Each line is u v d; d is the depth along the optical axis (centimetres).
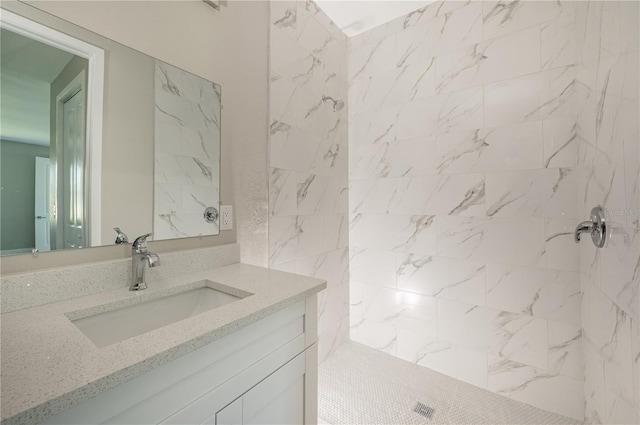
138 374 54
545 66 153
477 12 172
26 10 83
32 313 75
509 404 158
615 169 89
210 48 130
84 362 54
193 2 124
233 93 139
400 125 201
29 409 42
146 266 103
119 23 101
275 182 161
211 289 107
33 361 54
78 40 92
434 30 187
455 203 179
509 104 162
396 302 203
